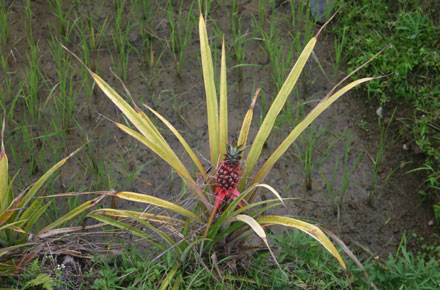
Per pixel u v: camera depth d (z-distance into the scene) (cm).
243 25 390
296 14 396
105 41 377
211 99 256
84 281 275
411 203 320
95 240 292
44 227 282
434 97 351
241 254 275
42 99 348
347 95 361
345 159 320
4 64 352
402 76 357
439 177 320
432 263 287
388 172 331
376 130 347
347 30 382
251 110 262
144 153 331
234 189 254
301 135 340
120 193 247
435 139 337
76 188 312
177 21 388
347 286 276
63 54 369
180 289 270
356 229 309
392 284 274
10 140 327
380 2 385
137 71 365
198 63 371
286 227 304
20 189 304
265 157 332
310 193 320
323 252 283
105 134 337
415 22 375
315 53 378
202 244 262
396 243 305
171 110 348
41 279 260
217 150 261
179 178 321
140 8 391
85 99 350
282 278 273
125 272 271
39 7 393
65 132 336
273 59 360
